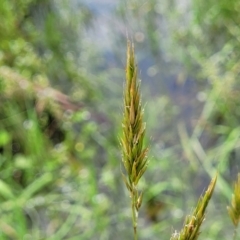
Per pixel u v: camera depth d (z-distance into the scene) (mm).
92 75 998
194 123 899
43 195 793
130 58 381
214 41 1017
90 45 1062
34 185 742
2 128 850
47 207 777
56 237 693
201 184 804
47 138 859
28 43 964
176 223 742
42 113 888
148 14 1105
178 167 826
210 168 785
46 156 814
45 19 1071
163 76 992
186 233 394
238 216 420
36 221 763
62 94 888
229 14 978
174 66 1007
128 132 392
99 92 960
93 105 940
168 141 875
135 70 382
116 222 751
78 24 1090
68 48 1042
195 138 853
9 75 847
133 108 387
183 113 920
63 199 787
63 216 769
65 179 808
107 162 856
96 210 731
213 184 391
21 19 1023
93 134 878
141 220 756
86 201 772
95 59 1037
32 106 879
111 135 882
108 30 1099
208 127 881
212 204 763
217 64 955
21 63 903
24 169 825
